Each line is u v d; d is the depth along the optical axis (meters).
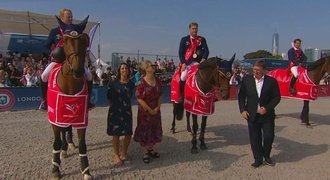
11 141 7.80
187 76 7.55
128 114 6.36
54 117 5.30
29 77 15.05
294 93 10.33
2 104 12.35
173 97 8.66
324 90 21.08
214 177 5.95
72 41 4.88
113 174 5.94
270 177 6.02
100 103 14.09
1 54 18.69
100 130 9.09
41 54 19.75
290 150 7.74
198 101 7.09
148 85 6.52
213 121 10.82
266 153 6.66
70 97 5.24
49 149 7.22
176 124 10.13
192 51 7.98
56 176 5.59
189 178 5.87
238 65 19.75
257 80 6.50
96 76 16.39
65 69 5.06
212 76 6.88
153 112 6.48
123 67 6.32
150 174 5.99
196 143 7.37
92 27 19.47
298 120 11.38
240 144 8.10
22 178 5.62
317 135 9.23
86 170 5.58
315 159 7.11
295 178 6.00
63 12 5.64
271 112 6.50
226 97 6.76
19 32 20.58
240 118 11.49
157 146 7.74
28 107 12.83
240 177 5.98
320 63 9.82
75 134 8.54
